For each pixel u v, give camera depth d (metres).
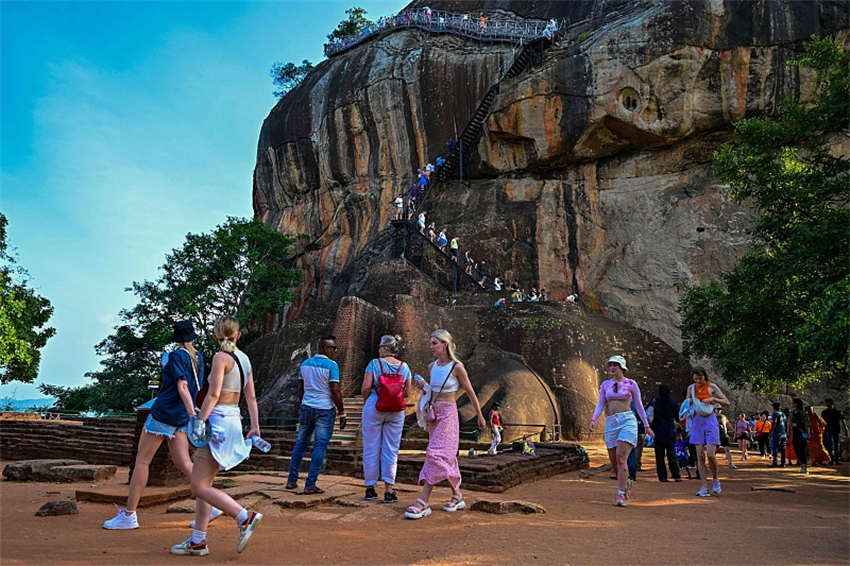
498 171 36.50
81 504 7.46
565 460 13.51
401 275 29.53
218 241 35.53
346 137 41.38
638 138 33.28
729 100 31.00
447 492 8.98
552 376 22.98
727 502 9.33
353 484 9.28
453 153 37.12
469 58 38.34
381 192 39.91
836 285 12.00
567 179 35.41
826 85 15.84
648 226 32.72
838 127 15.54
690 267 30.45
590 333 24.83
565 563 4.98
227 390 5.31
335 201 42.41
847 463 17.83
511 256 34.19
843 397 25.12
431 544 5.58
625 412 8.75
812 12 29.81
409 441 16.95
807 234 13.74
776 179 15.71
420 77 39.31
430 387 7.54
